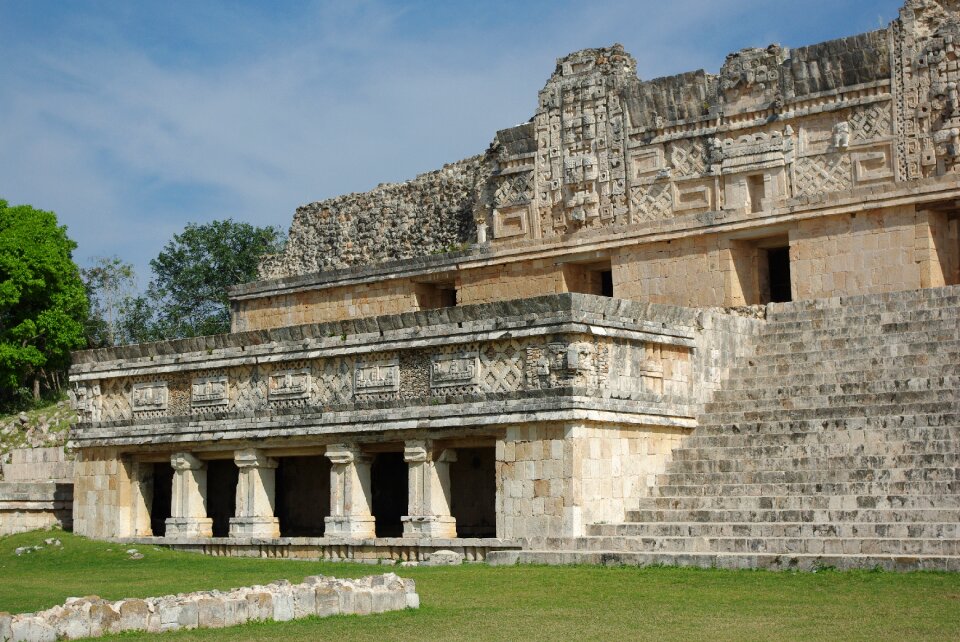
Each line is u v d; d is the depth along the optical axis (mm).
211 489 36969
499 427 26766
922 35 33125
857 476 23984
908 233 32656
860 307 30562
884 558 20016
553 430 25906
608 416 26188
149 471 34094
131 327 65625
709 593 18938
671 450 27859
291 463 35688
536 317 26203
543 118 39438
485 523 31781
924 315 29250
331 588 17406
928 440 24125
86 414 34500
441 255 41000
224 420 31500
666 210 36750
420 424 27734
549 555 23875
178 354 32750
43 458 42062
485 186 40812
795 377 28562
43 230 53750
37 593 21625
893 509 22219
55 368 55688
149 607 16062
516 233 39844
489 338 26797
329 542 28891
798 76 34750
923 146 32844
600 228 37750
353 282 42812
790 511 23250
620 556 22766
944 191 32031
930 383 26125
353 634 15586
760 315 32469
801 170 34594
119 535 33469
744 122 35562
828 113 34312
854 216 33469
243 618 16516
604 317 26547
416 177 45500
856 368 28094
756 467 25922
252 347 31219
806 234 34094
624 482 26578
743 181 35375
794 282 34188
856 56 33906
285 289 44375
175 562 28625
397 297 42156
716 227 35438
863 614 16562
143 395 33438
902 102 33188
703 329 29203
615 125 37969
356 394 29219
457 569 23844
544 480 25906
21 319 53344
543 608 18000
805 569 20562
